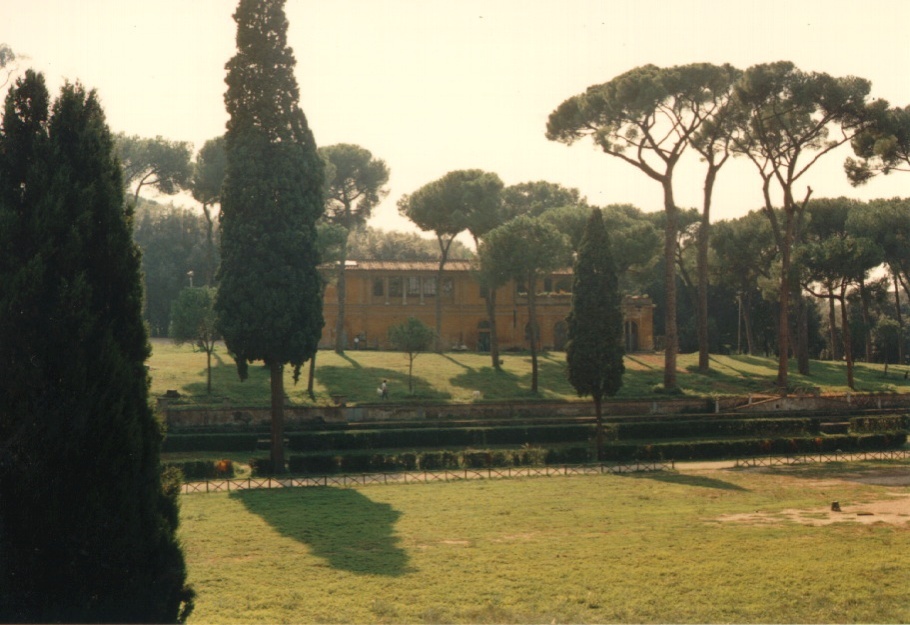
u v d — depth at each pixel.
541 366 80.88
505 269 73.44
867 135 70.88
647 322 98.50
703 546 32.16
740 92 71.00
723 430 63.78
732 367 85.38
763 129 73.12
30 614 18.98
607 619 24.03
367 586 27.44
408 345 70.88
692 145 79.31
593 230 56.72
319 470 50.16
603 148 74.50
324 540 33.59
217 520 37.12
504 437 59.88
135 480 19.95
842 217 93.12
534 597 26.23
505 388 72.88
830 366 89.25
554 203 119.81
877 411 71.62
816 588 26.55
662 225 106.12
